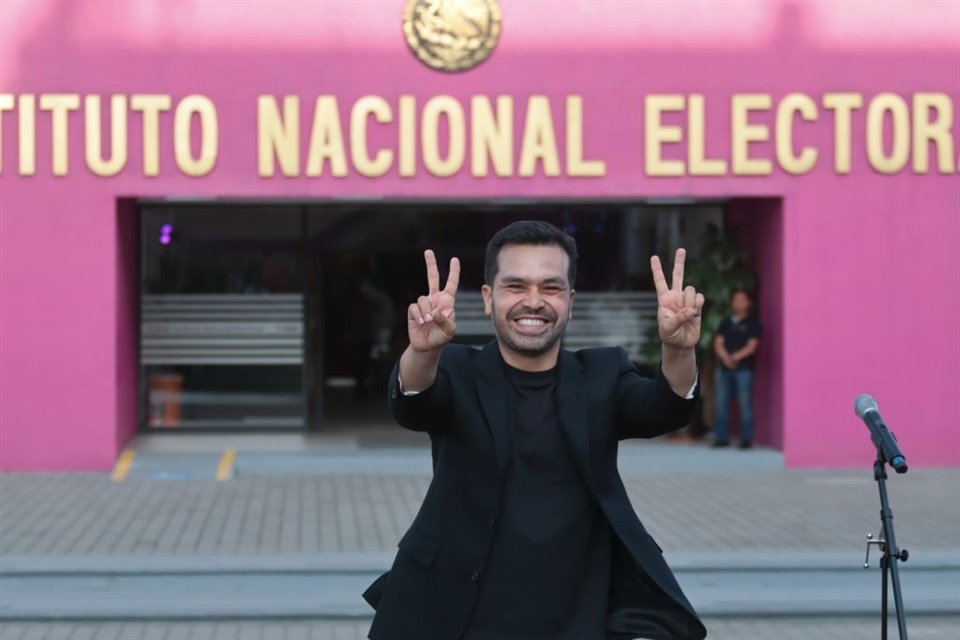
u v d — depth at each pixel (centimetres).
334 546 1053
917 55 1479
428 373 375
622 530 380
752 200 1575
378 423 1752
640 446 1578
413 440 1609
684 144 1474
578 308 1642
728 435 1565
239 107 1452
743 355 1514
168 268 1625
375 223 1661
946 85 1481
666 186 1471
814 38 1475
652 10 1470
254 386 1642
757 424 1588
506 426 383
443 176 1461
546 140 1462
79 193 1440
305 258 1639
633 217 1638
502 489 381
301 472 1452
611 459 389
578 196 1472
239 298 1636
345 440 1611
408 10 1455
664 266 1636
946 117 1477
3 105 1428
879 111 1475
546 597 376
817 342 1483
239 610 883
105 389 1443
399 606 384
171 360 1630
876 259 1482
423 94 1459
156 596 930
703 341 1571
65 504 1239
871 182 1481
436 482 389
